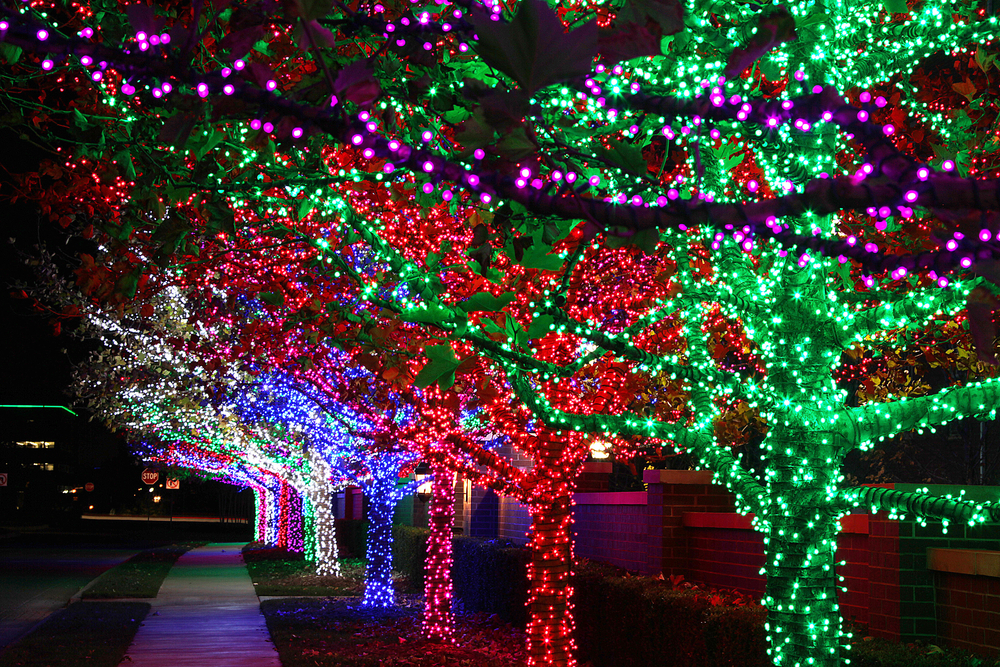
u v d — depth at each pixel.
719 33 3.38
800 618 4.83
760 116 2.18
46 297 14.40
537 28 1.54
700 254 6.06
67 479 88.81
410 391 8.86
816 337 4.82
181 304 11.72
